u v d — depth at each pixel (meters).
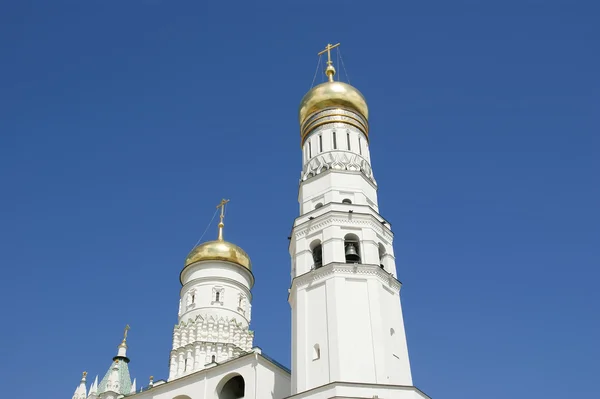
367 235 52.22
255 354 54.66
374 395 42.94
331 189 55.66
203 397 55.69
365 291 48.81
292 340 49.28
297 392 45.59
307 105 63.59
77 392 74.88
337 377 44.16
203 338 67.94
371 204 56.53
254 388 53.19
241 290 73.94
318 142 60.69
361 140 61.41
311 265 52.03
